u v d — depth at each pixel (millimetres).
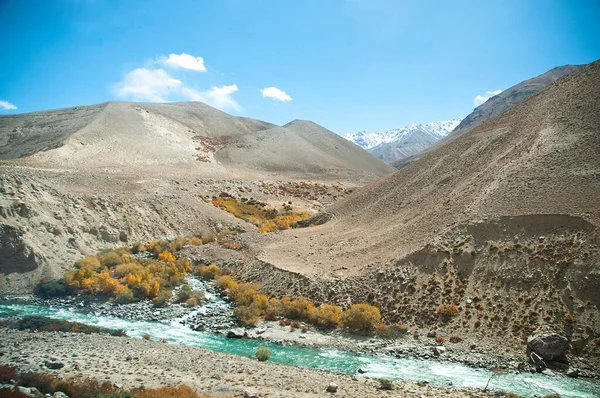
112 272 49062
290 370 26156
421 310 36625
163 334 34531
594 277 31547
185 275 52844
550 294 32656
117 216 64562
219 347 32031
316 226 70188
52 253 48812
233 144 161750
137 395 17234
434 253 41406
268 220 85000
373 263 45375
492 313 33625
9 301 40469
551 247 35656
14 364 21484
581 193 38969
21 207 50719
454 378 26766
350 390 22297
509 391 24719
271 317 39250
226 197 98625
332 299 41406
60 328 32875
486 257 38406
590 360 27953
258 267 51656
